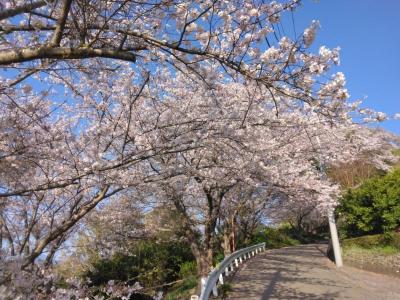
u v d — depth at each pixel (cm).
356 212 1639
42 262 732
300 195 1534
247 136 805
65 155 651
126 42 527
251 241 2661
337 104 464
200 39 507
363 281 1191
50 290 626
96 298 726
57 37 371
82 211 624
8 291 458
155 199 1395
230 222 1895
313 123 795
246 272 1444
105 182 625
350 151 2011
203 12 457
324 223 3775
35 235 827
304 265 1617
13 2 434
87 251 1321
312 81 455
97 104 845
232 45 484
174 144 656
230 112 773
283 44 463
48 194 790
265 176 1246
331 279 1266
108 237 1390
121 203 1362
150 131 686
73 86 727
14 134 618
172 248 1822
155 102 770
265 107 956
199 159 950
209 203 1393
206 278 963
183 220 1423
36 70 511
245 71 457
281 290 1116
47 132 663
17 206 801
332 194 1667
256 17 478
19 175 673
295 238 3438
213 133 719
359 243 1625
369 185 1639
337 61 457
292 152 1538
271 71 471
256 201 2200
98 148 737
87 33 473
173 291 1464
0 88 520
